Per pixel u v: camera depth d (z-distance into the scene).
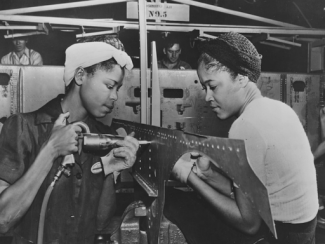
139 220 1.26
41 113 1.33
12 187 1.15
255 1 4.09
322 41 3.08
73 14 3.96
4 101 2.46
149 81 2.41
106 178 1.38
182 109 2.66
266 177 1.12
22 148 1.26
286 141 1.09
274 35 3.12
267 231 1.14
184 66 3.61
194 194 1.44
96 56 1.28
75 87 1.34
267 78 2.85
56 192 1.31
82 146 1.29
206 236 1.17
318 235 2.23
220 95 1.22
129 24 2.64
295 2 3.94
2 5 3.80
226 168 0.81
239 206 1.01
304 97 2.90
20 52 3.45
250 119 1.10
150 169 1.22
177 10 2.70
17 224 1.30
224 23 4.22
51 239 1.31
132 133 1.31
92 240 1.40
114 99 1.35
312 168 1.16
